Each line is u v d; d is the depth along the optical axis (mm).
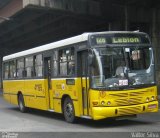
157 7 32312
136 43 13891
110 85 13180
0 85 64125
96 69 13250
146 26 33500
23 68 20062
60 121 15812
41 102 17719
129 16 31516
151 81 13812
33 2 26891
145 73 13750
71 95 14773
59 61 15836
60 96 15672
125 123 14430
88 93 13500
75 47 14453
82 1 29453
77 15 30078
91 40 13398
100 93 13078
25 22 36062
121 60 13523
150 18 32719
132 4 31172
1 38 50500
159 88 31219
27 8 27672
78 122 15172
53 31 39531
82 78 13992
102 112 12961
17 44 53875
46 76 17156
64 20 35469
